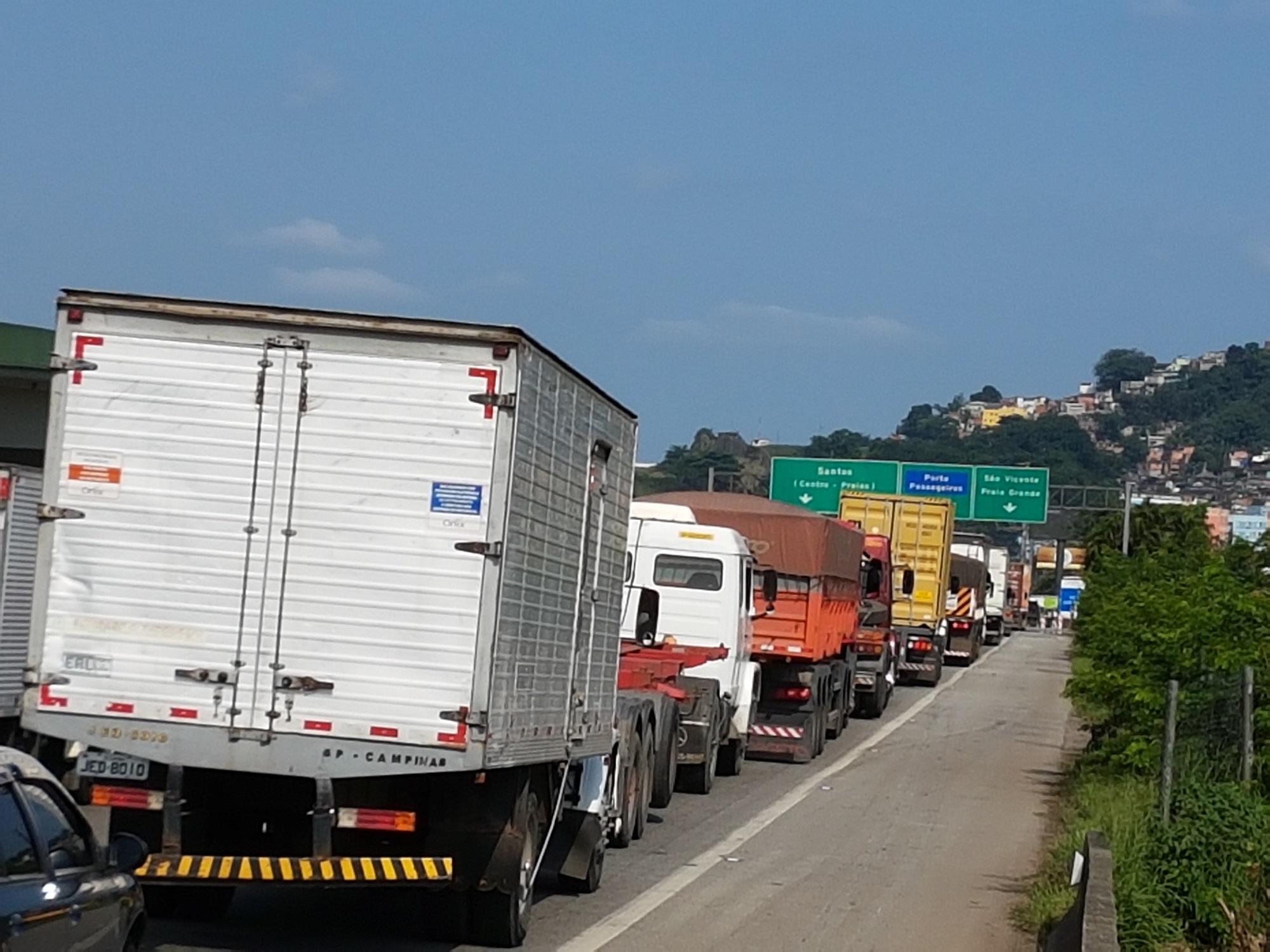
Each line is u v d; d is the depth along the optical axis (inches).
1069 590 4045.3
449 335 423.8
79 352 429.1
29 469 727.1
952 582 2370.8
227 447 427.2
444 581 422.3
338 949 457.7
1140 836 585.6
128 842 325.7
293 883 423.8
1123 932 512.7
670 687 821.9
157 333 428.8
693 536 936.9
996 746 1250.6
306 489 425.7
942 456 6855.3
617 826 656.4
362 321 425.4
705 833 736.3
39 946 277.6
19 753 306.2
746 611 971.3
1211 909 542.6
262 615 424.5
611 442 545.3
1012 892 617.3
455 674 420.8
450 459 423.8
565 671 500.1
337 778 423.2
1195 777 666.2
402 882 430.6
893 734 1330.0
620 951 470.0
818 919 539.5
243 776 441.7
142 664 425.4
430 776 450.0
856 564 1296.8
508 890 454.9
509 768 452.8
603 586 548.7
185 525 426.6
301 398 426.6
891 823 797.9
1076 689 896.9
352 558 423.8
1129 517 2603.3
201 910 490.9
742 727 975.6
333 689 422.0
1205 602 852.0
